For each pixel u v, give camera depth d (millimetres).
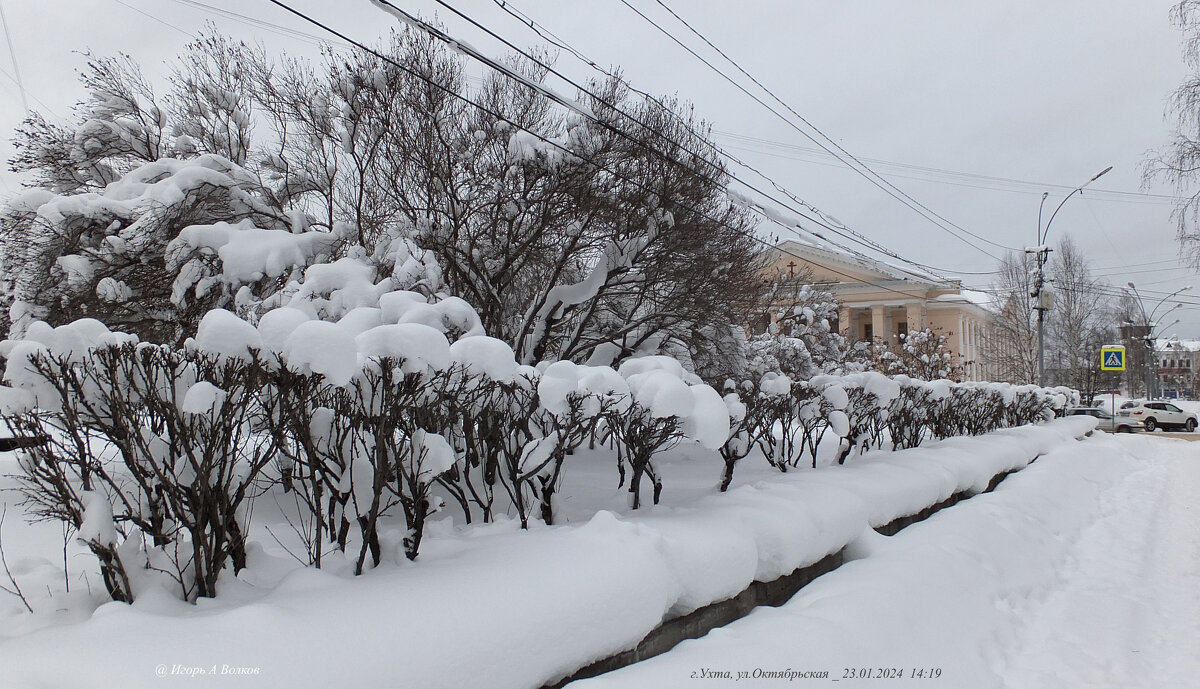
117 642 2754
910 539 6527
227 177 9039
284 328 3842
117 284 8453
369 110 10039
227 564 4020
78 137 10180
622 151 10398
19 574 3988
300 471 4512
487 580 3668
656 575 4133
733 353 12508
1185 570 7297
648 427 5637
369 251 10086
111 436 3529
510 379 4680
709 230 10922
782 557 5285
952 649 4688
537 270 11234
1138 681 4621
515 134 9992
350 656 2863
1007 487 9758
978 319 51656
